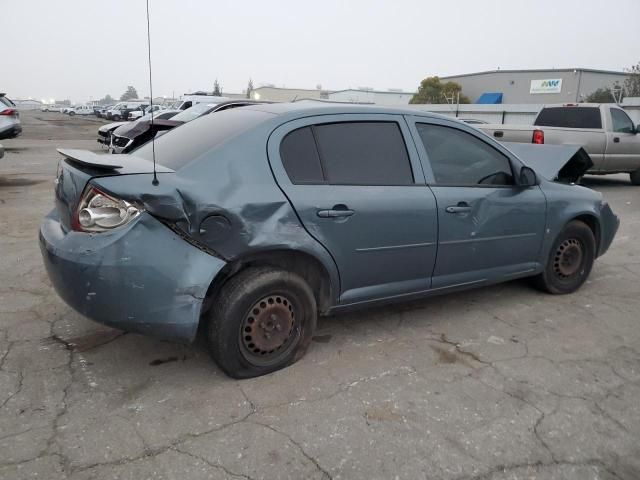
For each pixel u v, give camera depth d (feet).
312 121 10.54
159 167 9.47
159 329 8.84
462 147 12.57
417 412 9.12
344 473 7.60
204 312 9.96
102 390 9.49
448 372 10.55
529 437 8.55
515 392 9.87
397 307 13.92
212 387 9.71
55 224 10.16
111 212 8.67
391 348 11.53
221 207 8.98
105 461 7.65
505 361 11.09
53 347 11.03
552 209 13.99
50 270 9.21
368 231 10.65
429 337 12.14
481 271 12.96
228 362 9.64
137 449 7.94
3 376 9.84
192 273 8.81
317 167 10.32
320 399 9.43
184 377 10.02
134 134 36.14
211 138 10.18
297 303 10.27
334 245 10.27
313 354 11.11
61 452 7.80
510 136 33.78
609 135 34.99
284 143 10.09
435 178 11.87
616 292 15.53
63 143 67.26
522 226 13.37
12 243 18.79
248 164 9.58
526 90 203.31
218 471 7.54
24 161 45.39
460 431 8.64
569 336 12.42
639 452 8.30
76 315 12.61
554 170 15.69
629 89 115.85
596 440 8.54
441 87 185.57
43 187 31.55
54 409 8.87
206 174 9.24
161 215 8.66
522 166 13.33
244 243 9.20
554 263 14.74
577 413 9.25
